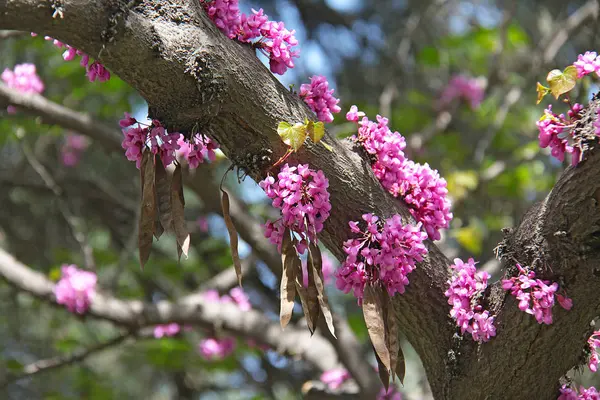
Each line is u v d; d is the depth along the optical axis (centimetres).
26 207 646
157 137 202
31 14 181
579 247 205
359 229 210
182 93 197
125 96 530
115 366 714
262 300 612
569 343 218
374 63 705
